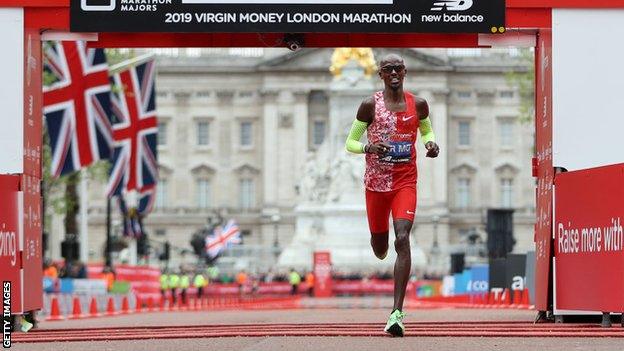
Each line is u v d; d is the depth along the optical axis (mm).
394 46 32469
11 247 30281
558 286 30062
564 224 29656
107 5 30469
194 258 197125
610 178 26922
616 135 31250
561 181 29891
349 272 129500
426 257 158875
